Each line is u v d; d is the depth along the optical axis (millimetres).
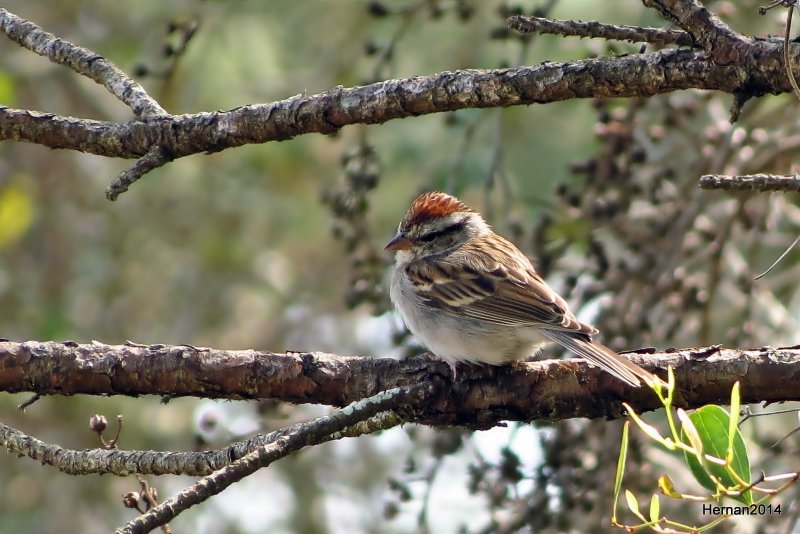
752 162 11156
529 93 7570
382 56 10484
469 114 11953
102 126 8234
